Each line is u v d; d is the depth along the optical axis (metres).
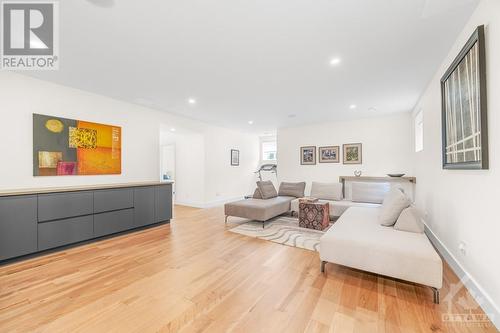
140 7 1.56
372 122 4.93
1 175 2.59
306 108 4.23
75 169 3.22
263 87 3.13
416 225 2.21
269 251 2.74
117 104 3.76
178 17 1.68
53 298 1.74
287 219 4.44
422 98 3.39
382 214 2.60
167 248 2.85
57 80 2.91
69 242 2.78
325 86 3.09
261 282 1.98
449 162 2.13
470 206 1.76
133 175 4.00
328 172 5.46
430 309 1.58
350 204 4.14
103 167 3.56
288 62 2.40
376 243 1.92
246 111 4.48
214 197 6.06
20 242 2.39
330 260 2.09
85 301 1.70
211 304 1.66
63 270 2.22
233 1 1.51
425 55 2.25
